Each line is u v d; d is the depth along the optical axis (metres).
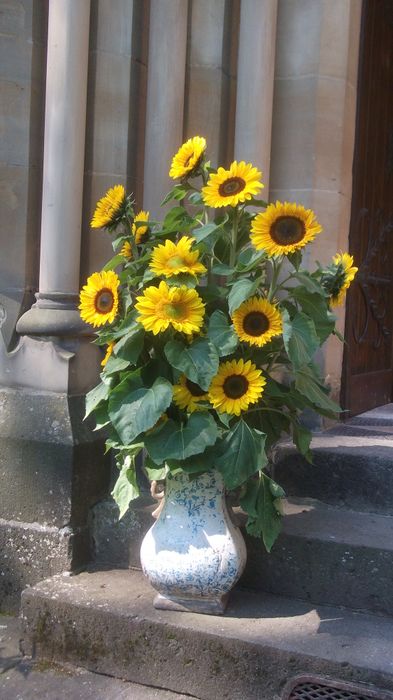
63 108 3.26
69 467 3.11
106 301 2.58
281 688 2.40
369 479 3.09
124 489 2.67
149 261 2.64
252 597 2.80
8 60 3.43
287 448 3.24
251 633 2.50
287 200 3.62
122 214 2.76
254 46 3.46
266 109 3.49
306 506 3.15
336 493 3.14
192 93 3.59
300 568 2.77
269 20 3.46
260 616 2.64
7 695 2.59
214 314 2.53
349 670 2.30
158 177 3.46
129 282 2.64
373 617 2.65
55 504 3.13
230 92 3.68
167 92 3.44
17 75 3.44
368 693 2.25
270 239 2.40
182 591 2.62
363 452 3.14
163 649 2.58
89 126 3.44
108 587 2.93
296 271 2.57
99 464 3.27
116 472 3.35
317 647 2.40
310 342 2.48
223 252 2.79
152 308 2.42
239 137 3.50
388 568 2.64
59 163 3.27
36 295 3.35
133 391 2.52
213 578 2.56
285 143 3.62
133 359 2.52
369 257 4.22
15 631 3.07
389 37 4.42
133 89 3.52
